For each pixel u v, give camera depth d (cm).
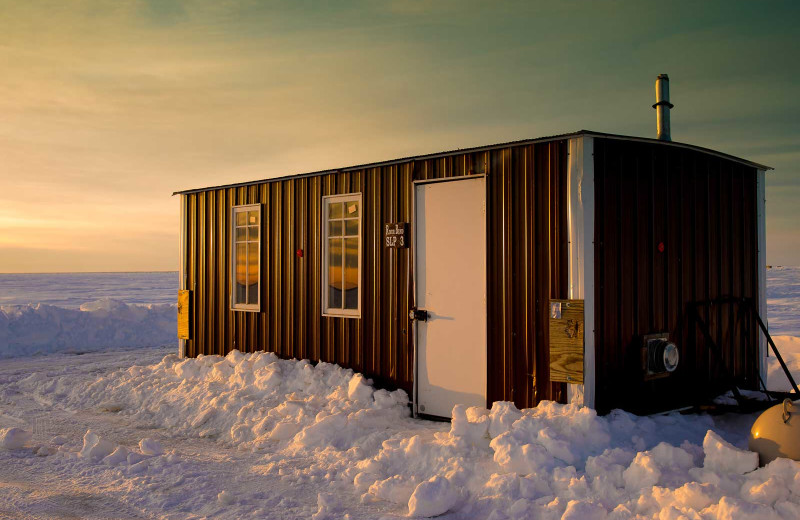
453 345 634
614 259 554
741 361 705
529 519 370
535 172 570
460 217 631
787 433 400
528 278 572
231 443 591
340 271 755
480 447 485
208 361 850
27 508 397
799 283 4581
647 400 577
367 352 715
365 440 546
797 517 326
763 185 752
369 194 718
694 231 641
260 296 846
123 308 1457
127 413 717
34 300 4206
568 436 462
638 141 572
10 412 718
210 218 934
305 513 392
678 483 389
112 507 405
